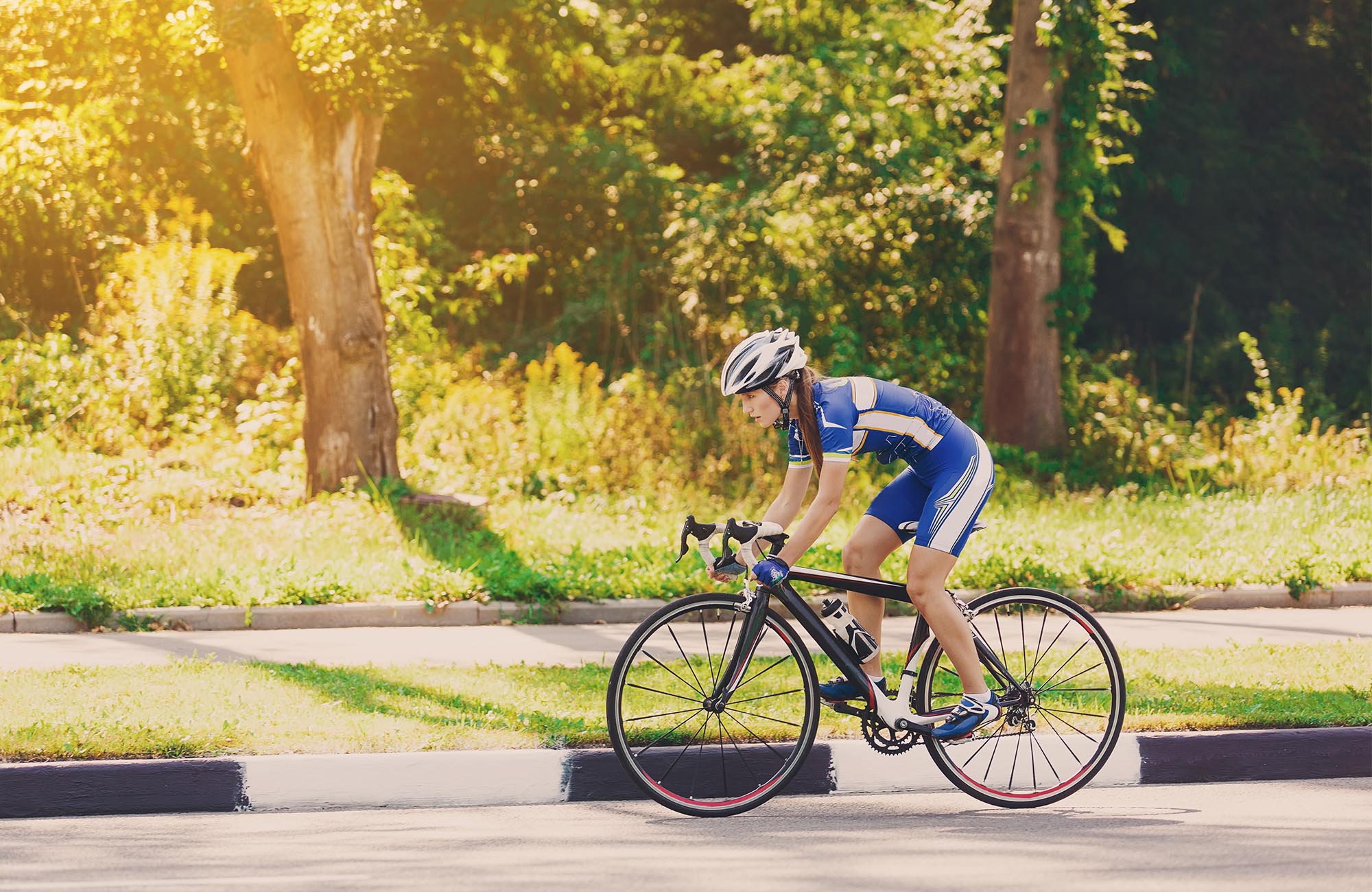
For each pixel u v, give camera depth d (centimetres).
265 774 1363
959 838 1260
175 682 1703
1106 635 1429
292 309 3175
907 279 4653
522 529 2903
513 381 3978
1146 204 5806
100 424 3591
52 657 1972
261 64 3055
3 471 3122
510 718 1530
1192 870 1160
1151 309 6000
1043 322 4038
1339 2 5869
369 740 1434
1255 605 2508
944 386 4478
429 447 3588
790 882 1127
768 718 1428
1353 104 6078
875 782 1445
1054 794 1391
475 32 5088
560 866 1171
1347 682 1734
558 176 5219
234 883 1123
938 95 4838
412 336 4203
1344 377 5697
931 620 1341
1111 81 4162
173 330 3781
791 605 1371
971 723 1354
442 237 5016
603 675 1805
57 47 3459
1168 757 1476
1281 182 5859
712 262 4656
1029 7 4028
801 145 4669
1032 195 4028
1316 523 3017
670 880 1130
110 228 4472
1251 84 5903
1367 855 1204
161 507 3022
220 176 4806
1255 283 6059
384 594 2370
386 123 5216
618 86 5747
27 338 3916
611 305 4788
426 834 1273
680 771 1391
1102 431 4072
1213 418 4541
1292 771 1496
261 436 3591
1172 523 3050
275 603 2314
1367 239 6094
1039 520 3033
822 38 5600
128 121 4222
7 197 4181
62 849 1221
